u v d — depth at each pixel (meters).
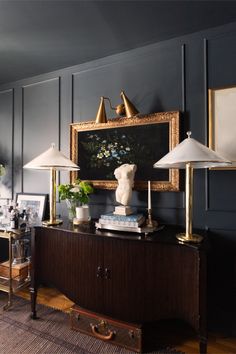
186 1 1.58
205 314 1.43
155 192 2.07
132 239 1.60
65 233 1.87
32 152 2.72
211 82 1.86
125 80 2.20
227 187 1.82
